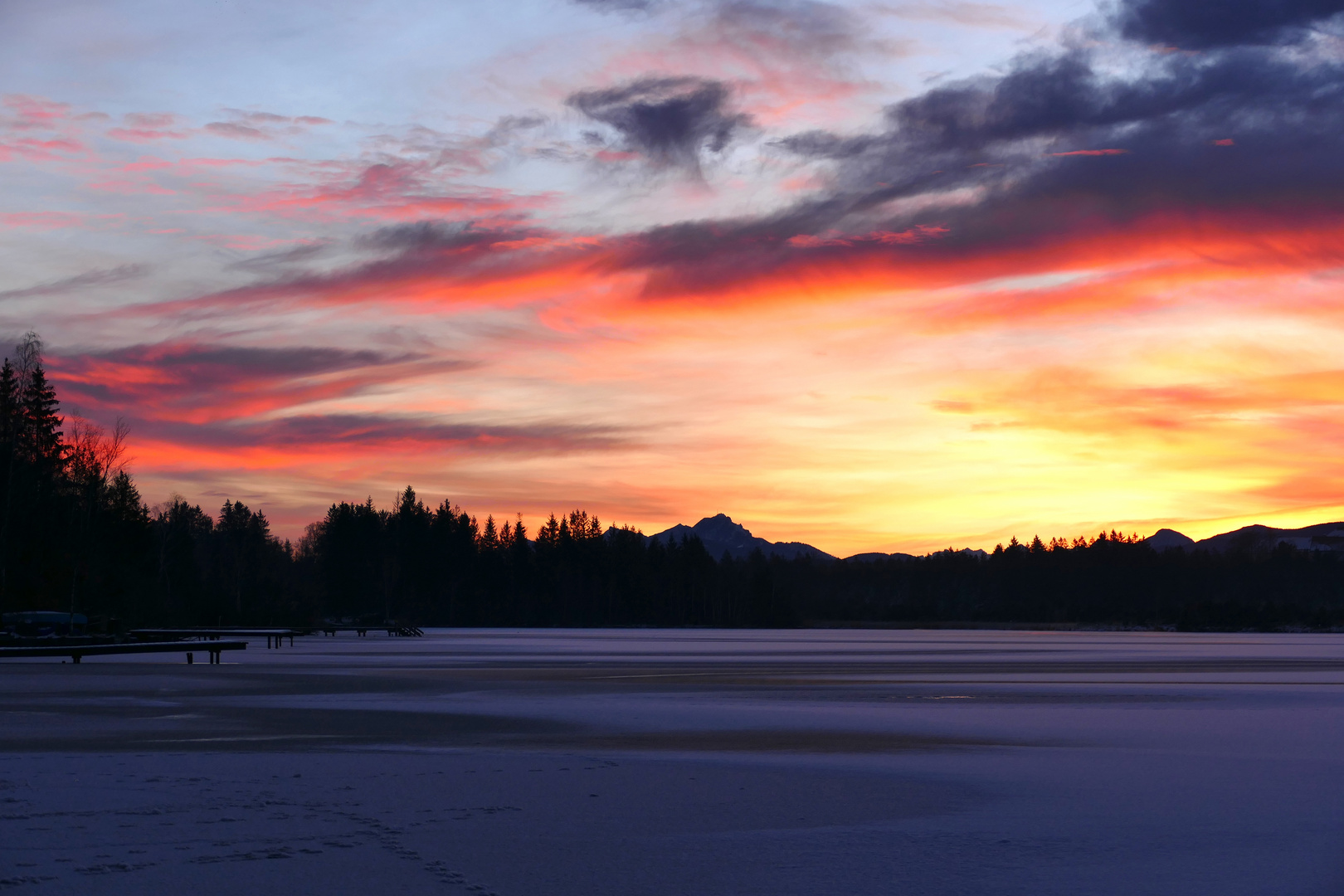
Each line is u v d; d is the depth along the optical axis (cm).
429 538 19975
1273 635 19438
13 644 6247
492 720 2558
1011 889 1038
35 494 8494
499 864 1113
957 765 1825
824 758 1897
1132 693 3597
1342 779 1688
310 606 15238
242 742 2097
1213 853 1184
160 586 11362
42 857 1107
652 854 1165
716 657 6800
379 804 1417
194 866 1076
